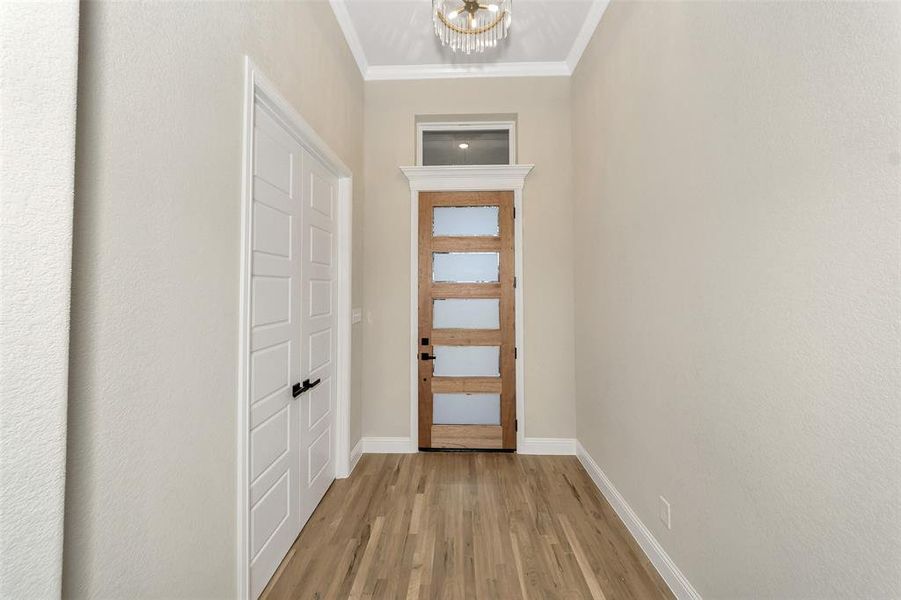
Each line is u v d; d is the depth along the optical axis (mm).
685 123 1467
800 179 962
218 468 1251
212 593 1220
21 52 633
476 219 3158
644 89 1809
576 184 2951
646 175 1792
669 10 1579
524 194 3102
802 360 964
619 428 2127
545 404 3043
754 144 1114
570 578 1647
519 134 3113
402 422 3080
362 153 3068
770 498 1067
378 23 2635
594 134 2535
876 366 797
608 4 2279
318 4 2119
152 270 970
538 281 3074
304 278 2035
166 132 1013
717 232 1282
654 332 1719
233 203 1312
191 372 1119
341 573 1678
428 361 3104
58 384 684
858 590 834
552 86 3109
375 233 3119
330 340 2459
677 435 1534
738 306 1187
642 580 1633
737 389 1195
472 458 2941
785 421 1017
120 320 879
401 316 3105
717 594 1293
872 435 806
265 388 1608
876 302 794
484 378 3094
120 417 883
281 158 1759
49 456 672
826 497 906
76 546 786
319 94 2133
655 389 1713
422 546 1860
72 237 756
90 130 807
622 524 2041
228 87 1283
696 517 1410
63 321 691
